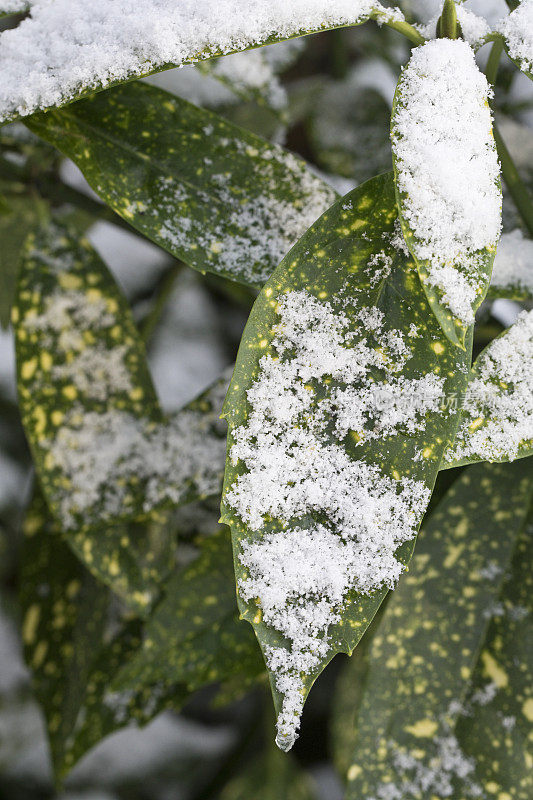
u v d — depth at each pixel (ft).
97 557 2.26
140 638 2.45
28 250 2.28
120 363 2.26
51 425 2.23
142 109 2.06
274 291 1.88
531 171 2.43
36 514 2.50
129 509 2.22
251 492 1.85
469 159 1.84
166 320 3.67
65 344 2.26
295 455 1.86
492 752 2.16
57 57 1.92
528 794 2.15
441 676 2.19
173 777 3.75
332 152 2.80
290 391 1.87
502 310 2.54
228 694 2.48
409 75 1.87
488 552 2.23
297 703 1.81
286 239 2.05
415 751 2.17
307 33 1.88
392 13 1.92
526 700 2.18
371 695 2.19
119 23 1.92
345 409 1.88
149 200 2.04
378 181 1.91
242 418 1.86
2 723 3.64
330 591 1.84
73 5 1.94
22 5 1.98
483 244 1.82
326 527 1.86
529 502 2.23
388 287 1.90
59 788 2.42
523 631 2.20
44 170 2.43
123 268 3.72
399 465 1.87
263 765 3.32
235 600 2.30
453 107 1.86
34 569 2.49
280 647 1.82
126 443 2.23
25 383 2.24
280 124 2.81
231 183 2.06
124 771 3.76
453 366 1.88
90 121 2.05
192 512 2.45
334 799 3.54
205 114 2.06
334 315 1.89
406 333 1.89
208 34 1.88
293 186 2.07
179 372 3.53
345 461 1.87
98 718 2.39
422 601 2.21
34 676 2.47
